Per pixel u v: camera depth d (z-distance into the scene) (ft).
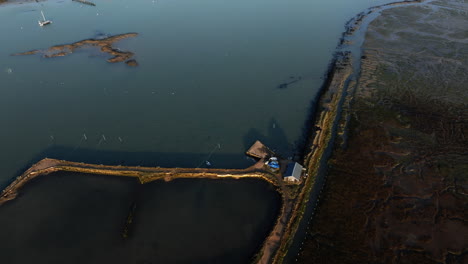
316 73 252.83
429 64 255.70
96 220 128.47
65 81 241.14
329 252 115.55
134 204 134.92
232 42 312.09
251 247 118.21
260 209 133.08
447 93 214.28
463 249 115.75
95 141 177.06
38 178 147.84
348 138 173.68
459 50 279.08
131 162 161.89
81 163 156.15
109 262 113.19
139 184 144.56
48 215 130.31
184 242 119.75
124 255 115.44
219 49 296.71
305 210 133.18
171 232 123.54
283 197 135.95
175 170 151.12
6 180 151.53
